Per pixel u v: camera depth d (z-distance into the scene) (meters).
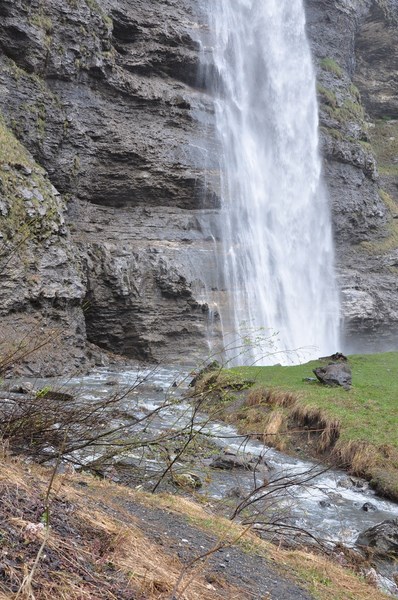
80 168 31.94
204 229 34.84
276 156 43.34
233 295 34.06
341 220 47.22
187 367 26.66
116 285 28.00
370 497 10.46
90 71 33.12
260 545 5.20
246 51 43.69
